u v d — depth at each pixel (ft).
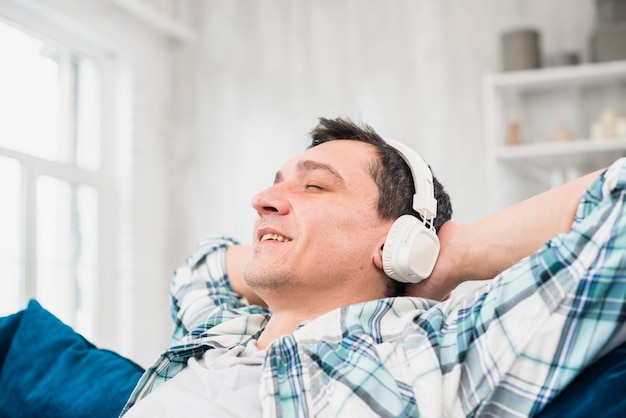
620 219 3.05
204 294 4.73
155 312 13.28
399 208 4.03
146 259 13.20
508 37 12.01
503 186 12.30
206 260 5.03
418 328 3.57
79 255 12.12
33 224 10.96
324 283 3.89
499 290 3.34
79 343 4.76
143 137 13.38
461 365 3.34
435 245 3.92
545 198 3.67
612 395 2.94
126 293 12.75
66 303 11.69
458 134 12.80
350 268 3.90
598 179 3.27
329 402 3.36
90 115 12.72
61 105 12.00
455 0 13.05
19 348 4.82
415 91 13.12
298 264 3.84
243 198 13.88
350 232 3.91
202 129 14.23
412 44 13.25
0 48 10.85
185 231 14.01
